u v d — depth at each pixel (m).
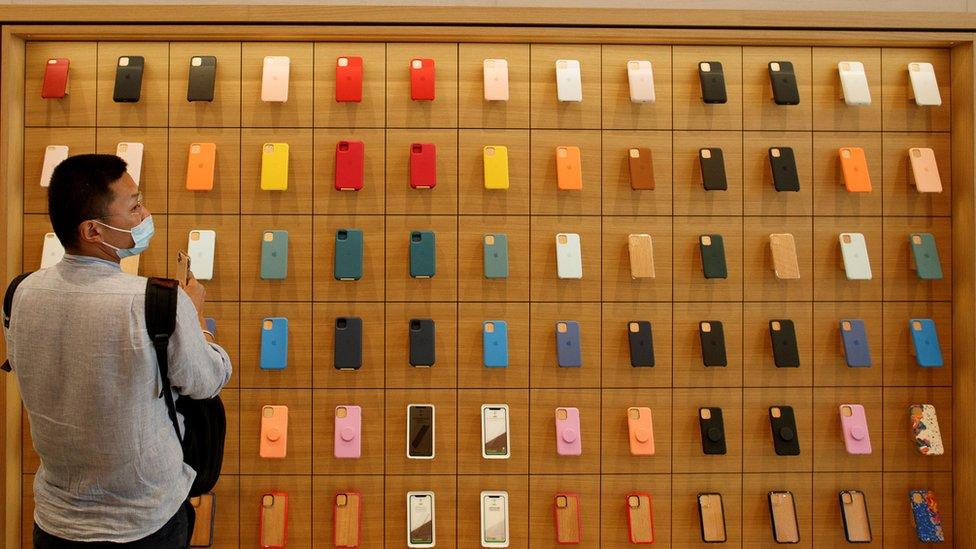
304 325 2.56
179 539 1.72
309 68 2.58
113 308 1.52
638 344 2.54
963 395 2.59
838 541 2.60
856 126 2.66
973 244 2.56
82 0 2.79
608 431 2.59
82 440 1.54
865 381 2.63
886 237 2.65
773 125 2.64
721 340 2.56
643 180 2.55
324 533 2.54
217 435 1.81
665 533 2.58
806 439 2.61
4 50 2.47
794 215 2.64
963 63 2.62
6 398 2.44
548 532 2.57
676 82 2.63
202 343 1.63
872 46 2.67
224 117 2.56
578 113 2.61
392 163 2.58
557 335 2.55
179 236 2.54
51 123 2.54
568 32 2.54
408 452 2.50
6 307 1.64
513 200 2.59
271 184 2.48
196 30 2.49
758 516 2.59
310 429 2.55
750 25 2.56
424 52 2.59
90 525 1.58
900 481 2.62
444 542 2.55
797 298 2.63
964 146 2.60
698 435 2.60
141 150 2.50
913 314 2.65
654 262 2.61
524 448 2.57
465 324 2.58
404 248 2.58
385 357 2.56
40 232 2.53
